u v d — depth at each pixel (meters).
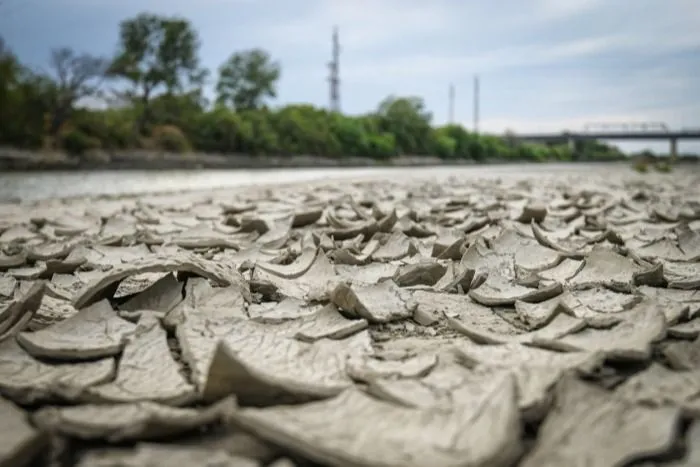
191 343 0.50
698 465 0.32
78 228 1.40
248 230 1.28
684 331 0.52
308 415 0.35
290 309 0.64
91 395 0.40
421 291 0.76
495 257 0.88
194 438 0.36
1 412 0.37
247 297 0.68
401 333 0.60
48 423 0.35
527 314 0.62
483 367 0.45
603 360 0.45
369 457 0.30
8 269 0.91
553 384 0.39
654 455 0.32
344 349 0.51
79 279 0.84
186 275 0.68
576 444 0.33
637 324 0.53
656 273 0.74
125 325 0.55
